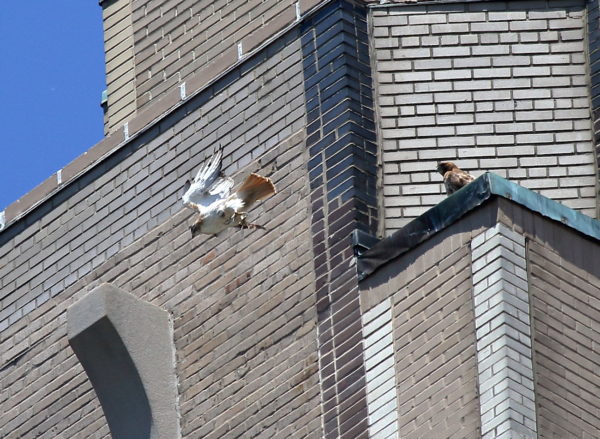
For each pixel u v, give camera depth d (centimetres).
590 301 5578
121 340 6116
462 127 6128
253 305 6097
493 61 6212
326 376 5834
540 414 5359
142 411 6106
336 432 5734
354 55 6178
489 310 5481
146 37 6950
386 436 5588
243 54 6400
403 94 6166
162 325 6238
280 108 6253
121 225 6512
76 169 6688
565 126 6128
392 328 5703
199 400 6109
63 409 6450
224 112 6381
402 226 6000
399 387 5612
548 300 5516
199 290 6241
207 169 5322
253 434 5953
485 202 5591
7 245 6775
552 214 5622
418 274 5694
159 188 6456
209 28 6769
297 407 5872
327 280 5941
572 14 6262
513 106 6153
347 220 5962
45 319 6600
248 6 6681
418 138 6112
